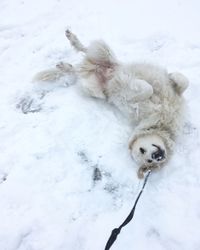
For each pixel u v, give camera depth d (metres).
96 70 1.34
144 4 1.74
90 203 1.08
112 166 1.17
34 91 1.40
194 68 1.44
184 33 1.58
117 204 1.08
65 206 1.07
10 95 1.39
